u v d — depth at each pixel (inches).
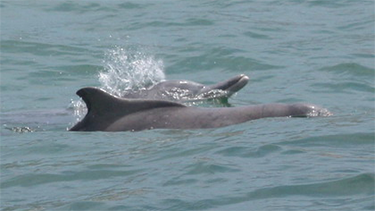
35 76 2078.0
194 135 1391.5
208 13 2743.6
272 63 2132.1
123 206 1083.9
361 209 1017.5
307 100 1768.0
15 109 1803.6
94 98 1462.8
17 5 2930.6
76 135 1440.7
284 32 2500.0
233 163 1222.3
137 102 1480.1
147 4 2901.1
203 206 1064.8
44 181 1213.1
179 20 2652.6
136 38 2452.0
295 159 1229.1
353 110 1614.2
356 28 2546.8
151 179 1184.2
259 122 1441.9
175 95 1786.4
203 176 1177.4
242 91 1879.9
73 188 1175.6
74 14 2797.7
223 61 2167.8
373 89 1854.1
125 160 1278.3
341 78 1953.7
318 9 2819.9
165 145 1341.0
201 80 2030.0
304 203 1053.2
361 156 1234.0
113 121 1464.1
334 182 1116.5
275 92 1860.2
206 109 1477.6
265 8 2837.1
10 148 1400.1
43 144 1401.3
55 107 1809.8
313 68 2066.9
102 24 2650.1
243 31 2492.6
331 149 1277.1
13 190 1185.4
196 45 2322.8
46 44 2379.4
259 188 1114.7
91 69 2133.4
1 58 2235.5
